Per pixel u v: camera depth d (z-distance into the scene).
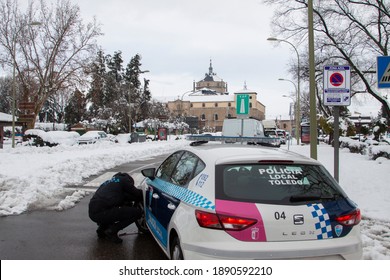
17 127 62.19
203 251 3.57
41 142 34.66
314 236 3.62
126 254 5.50
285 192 3.80
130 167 16.48
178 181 4.82
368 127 41.97
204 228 3.62
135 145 35.00
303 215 3.63
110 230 5.95
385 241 6.00
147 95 81.06
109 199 5.92
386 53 20.81
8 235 6.30
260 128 19.47
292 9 21.59
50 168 12.90
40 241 6.02
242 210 3.59
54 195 9.30
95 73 44.88
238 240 3.50
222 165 4.06
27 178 10.27
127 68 81.50
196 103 138.50
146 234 6.50
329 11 20.91
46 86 42.59
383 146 18.20
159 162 19.33
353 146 25.61
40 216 7.55
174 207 4.33
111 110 61.19
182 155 5.34
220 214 3.58
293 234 3.56
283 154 4.45
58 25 42.28
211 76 164.88
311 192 3.87
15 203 8.16
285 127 137.00
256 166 4.08
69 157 18.59
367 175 12.57
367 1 20.58
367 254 5.21
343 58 22.19
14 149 23.72
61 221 7.22
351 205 3.99
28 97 42.72
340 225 3.75
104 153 21.52
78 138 38.81
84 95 49.25
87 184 11.31
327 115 39.50
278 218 3.56
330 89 7.59
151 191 5.73
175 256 4.16
